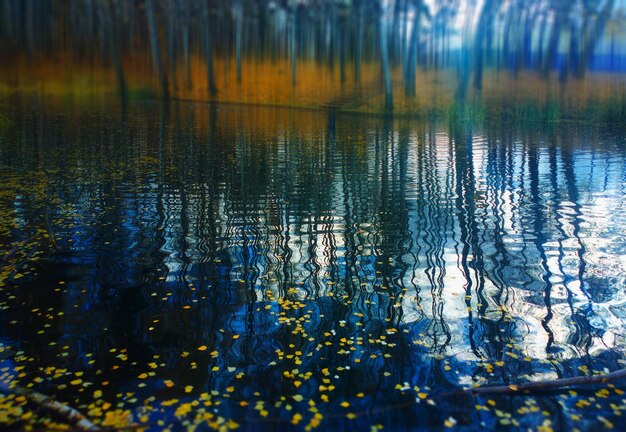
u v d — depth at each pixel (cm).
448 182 1127
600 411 350
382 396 370
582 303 525
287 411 353
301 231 774
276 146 1666
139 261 643
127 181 1122
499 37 4012
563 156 1452
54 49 4528
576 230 774
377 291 557
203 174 1210
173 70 4181
